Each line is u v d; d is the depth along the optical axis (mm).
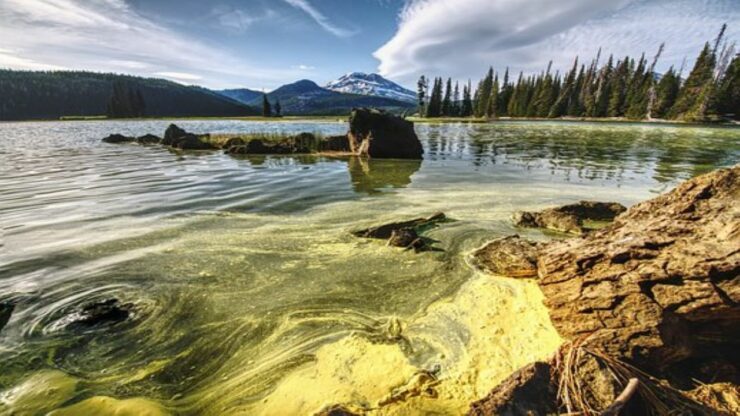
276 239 7121
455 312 4555
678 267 3688
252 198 10227
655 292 3693
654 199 5051
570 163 17000
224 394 3314
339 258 6273
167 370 3615
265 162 17578
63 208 9031
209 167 15750
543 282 4734
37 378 3424
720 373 3350
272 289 5207
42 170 14461
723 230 3857
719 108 55438
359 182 12633
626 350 3406
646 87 69250
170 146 24922
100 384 3396
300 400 3186
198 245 6777
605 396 2973
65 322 4309
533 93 91125
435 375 3449
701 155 19250
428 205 9586
